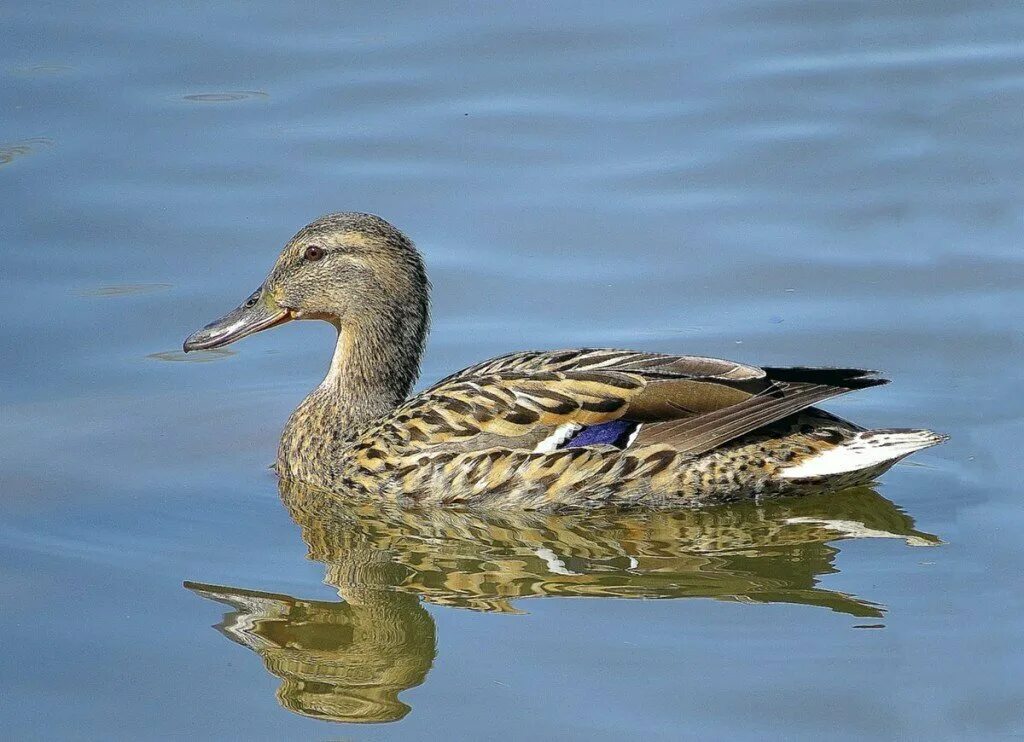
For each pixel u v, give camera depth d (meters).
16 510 14.73
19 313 18.06
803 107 21.70
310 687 11.96
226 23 23.67
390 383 16.28
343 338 16.23
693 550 14.14
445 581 13.62
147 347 17.77
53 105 21.62
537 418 15.02
